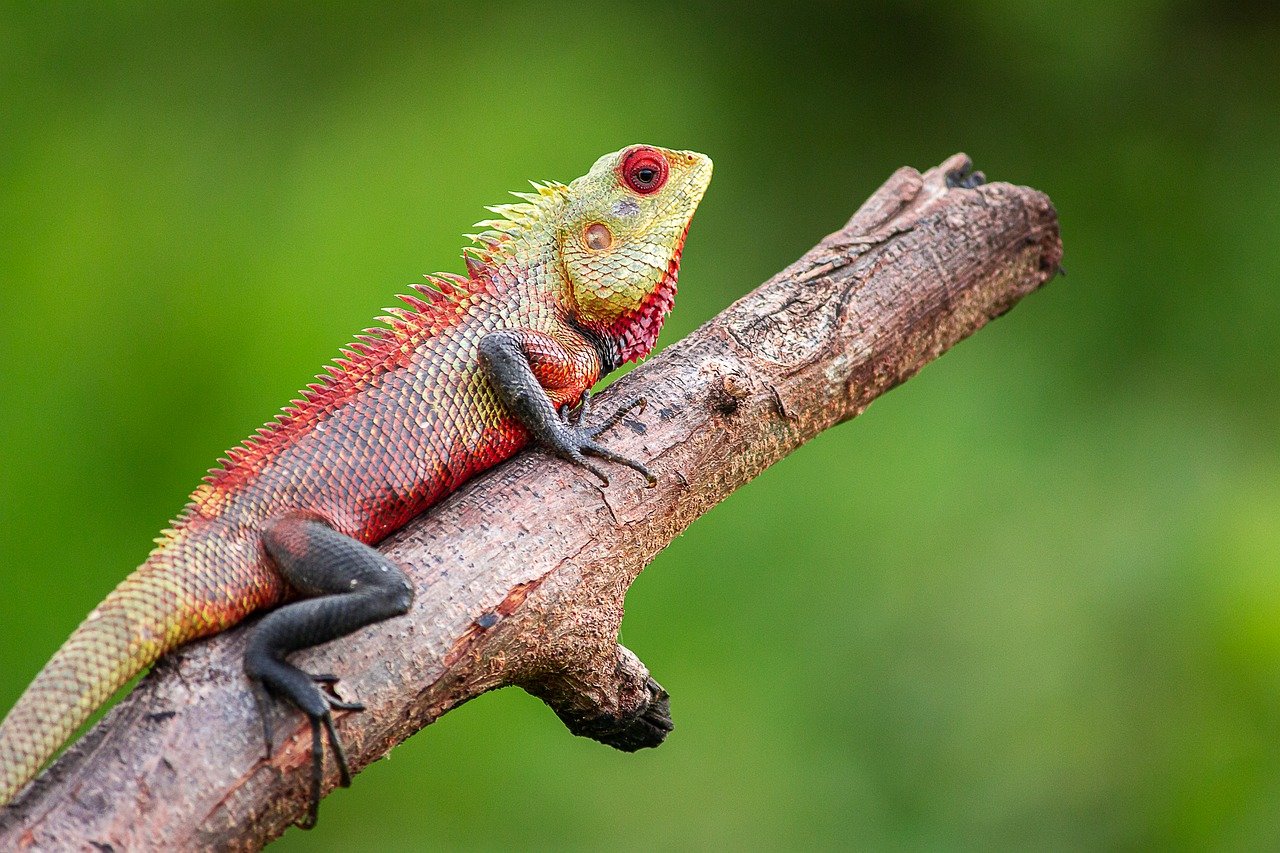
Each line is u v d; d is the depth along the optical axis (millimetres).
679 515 6121
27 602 12820
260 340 13078
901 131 16250
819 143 16219
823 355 6602
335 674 5016
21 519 12977
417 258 13312
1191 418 15000
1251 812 12336
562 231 6566
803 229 15719
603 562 5738
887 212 7297
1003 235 7438
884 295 6891
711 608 13070
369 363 6004
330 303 13078
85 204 14539
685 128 15016
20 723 4625
